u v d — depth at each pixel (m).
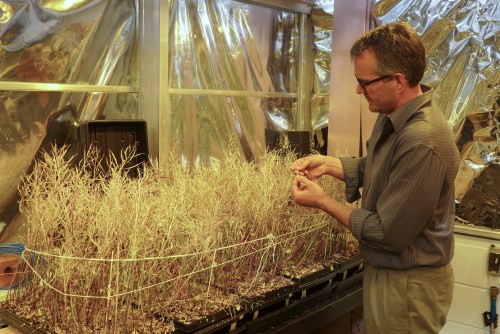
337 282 2.20
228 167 2.18
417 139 1.56
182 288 1.66
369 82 1.64
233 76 3.15
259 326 1.79
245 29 3.19
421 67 1.61
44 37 2.32
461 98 2.87
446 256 1.71
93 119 2.56
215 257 1.78
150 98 2.70
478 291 2.84
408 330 1.68
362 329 2.56
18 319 1.61
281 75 3.49
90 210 1.62
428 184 1.55
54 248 1.60
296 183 1.82
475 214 2.85
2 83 2.21
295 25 3.52
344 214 1.72
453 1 2.86
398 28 1.61
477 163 2.84
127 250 1.54
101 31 2.54
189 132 2.90
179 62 2.81
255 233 1.93
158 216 1.63
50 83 2.37
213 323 1.61
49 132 2.39
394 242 1.60
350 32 3.23
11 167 2.28
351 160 2.12
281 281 1.95
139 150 2.47
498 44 2.74
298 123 3.63
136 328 1.54
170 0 2.72
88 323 1.54
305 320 1.96
